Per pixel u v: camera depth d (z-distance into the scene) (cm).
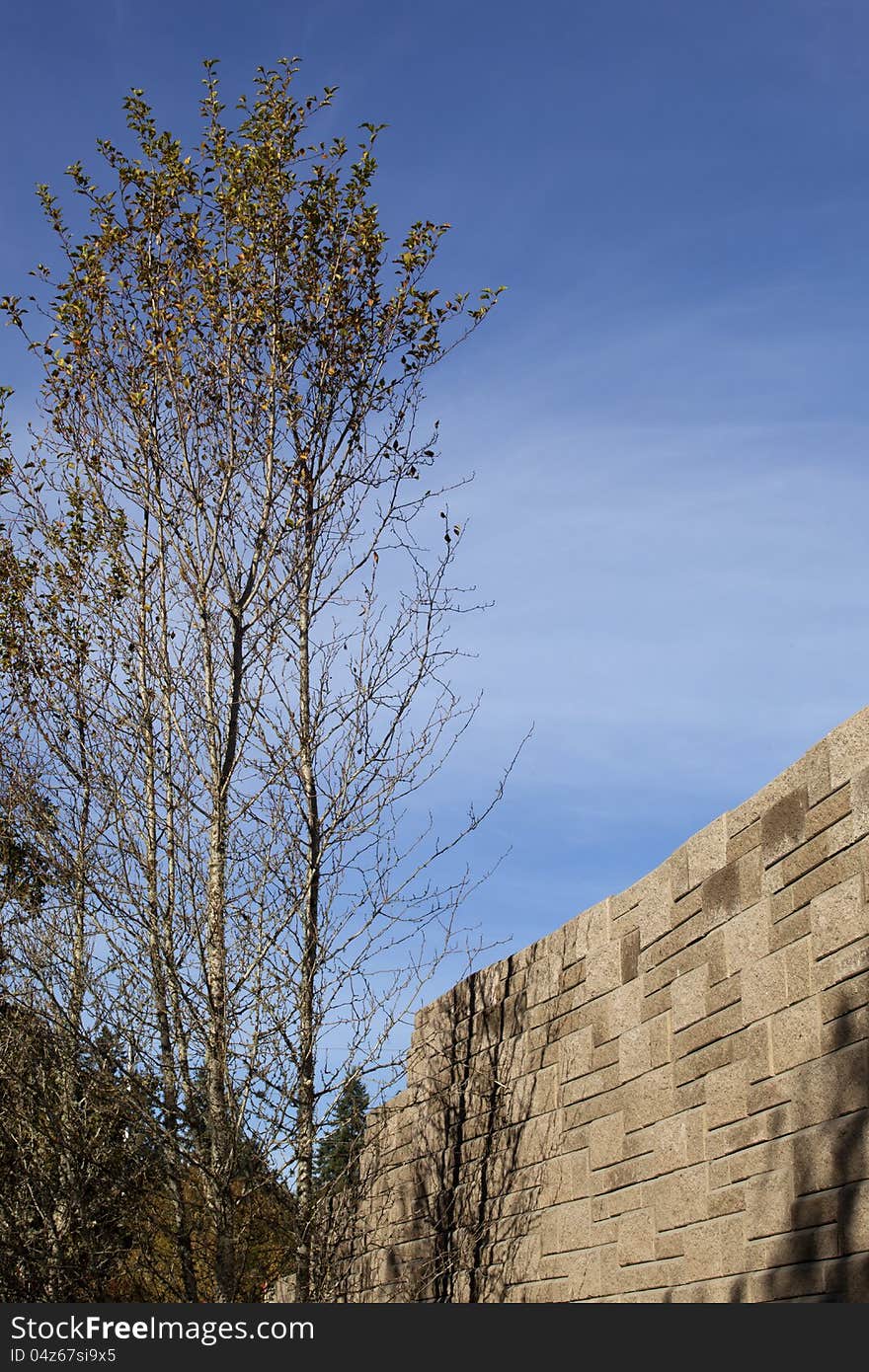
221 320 1165
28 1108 1015
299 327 1164
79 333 1156
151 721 1079
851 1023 561
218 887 1000
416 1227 1124
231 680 1079
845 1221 546
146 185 1164
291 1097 952
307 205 1161
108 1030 979
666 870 774
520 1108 973
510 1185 974
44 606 1128
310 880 1009
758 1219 623
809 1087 591
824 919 591
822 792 603
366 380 1151
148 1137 966
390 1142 1202
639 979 798
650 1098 766
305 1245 961
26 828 1055
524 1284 929
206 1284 962
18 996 1026
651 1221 748
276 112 1166
